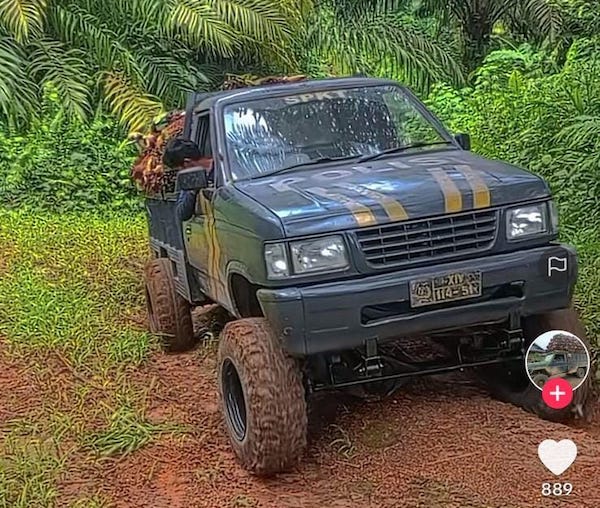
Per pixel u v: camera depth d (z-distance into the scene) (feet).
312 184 16.26
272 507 14.24
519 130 34.91
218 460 16.03
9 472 15.67
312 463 15.61
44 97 44.11
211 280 18.61
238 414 15.92
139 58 47.11
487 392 18.17
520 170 16.40
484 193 15.30
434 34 55.31
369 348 14.78
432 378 18.86
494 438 15.99
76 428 17.62
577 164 29.14
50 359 21.71
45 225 37.76
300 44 50.34
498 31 55.01
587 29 44.47
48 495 14.88
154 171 22.26
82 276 29.04
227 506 14.39
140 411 18.25
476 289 14.96
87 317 24.50
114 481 15.48
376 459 15.56
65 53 45.78
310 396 17.28
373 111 18.94
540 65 43.60
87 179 42.65
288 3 47.60
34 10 43.06
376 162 17.66
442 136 18.95
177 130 22.67
